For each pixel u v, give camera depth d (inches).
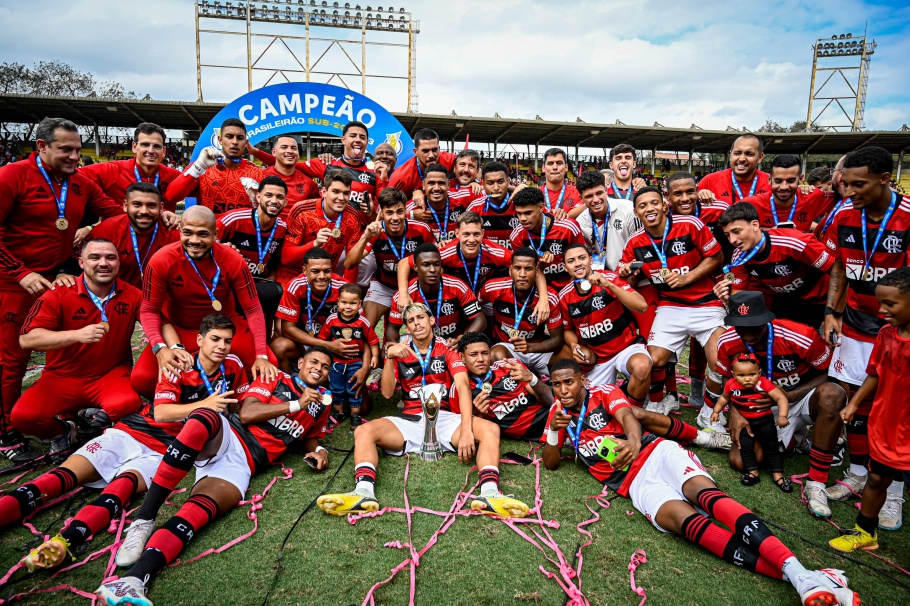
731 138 1244.5
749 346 165.2
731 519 120.6
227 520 135.9
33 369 248.4
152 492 125.1
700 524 125.7
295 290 203.0
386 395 186.1
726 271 195.9
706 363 215.8
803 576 106.6
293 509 141.3
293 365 212.2
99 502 130.0
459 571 118.7
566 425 159.0
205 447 136.0
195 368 158.7
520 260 189.6
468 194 259.0
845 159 157.8
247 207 223.1
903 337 119.0
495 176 237.0
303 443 169.9
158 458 146.5
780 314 201.5
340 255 241.6
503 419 180.1
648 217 195.3
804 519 141.2
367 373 197.0
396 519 137.2
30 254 189.8
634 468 148.0
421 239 235.8
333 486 153.3
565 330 207.9
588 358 200.8
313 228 232.5
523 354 207.5
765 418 156.3
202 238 169.3
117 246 196.4
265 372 167.2
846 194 159.0
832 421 143.2
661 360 195.2
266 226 216.8
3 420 170.1
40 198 186.4
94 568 118.8
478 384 178.4
